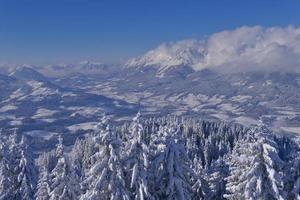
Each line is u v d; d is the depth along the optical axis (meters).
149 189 32.84
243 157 34.50
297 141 37.56
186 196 32.88
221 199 53.16
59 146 40.16
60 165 39.69
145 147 32.09
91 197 31.14
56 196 39.28
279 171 36.06
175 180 32.50
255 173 33.25
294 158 36.50
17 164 49.16
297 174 35.97
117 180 31.67
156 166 33.25
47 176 44.50
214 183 53.47
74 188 39.62
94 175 32.28
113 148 31.83
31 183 48.69
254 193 32.59
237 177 36.44
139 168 31.95
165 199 33.31
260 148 33.34
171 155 32.94
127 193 31.81
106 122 32.47
